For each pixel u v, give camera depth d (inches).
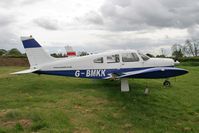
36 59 443.8
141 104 299.3
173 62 424.8
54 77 562.9
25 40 441.7
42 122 225.1
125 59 414.0
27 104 294.8
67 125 223.9
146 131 216.7
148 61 416.2
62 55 1048.8
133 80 510.9
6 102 305.1
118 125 229.9
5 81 490.3
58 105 291.9
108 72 414.3
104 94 352.2
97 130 214.8
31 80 506.9
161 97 337.4
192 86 444.8
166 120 245.4
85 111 269.4
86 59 422.0
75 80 507.5
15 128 213.3
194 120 248.4
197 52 1955.0
